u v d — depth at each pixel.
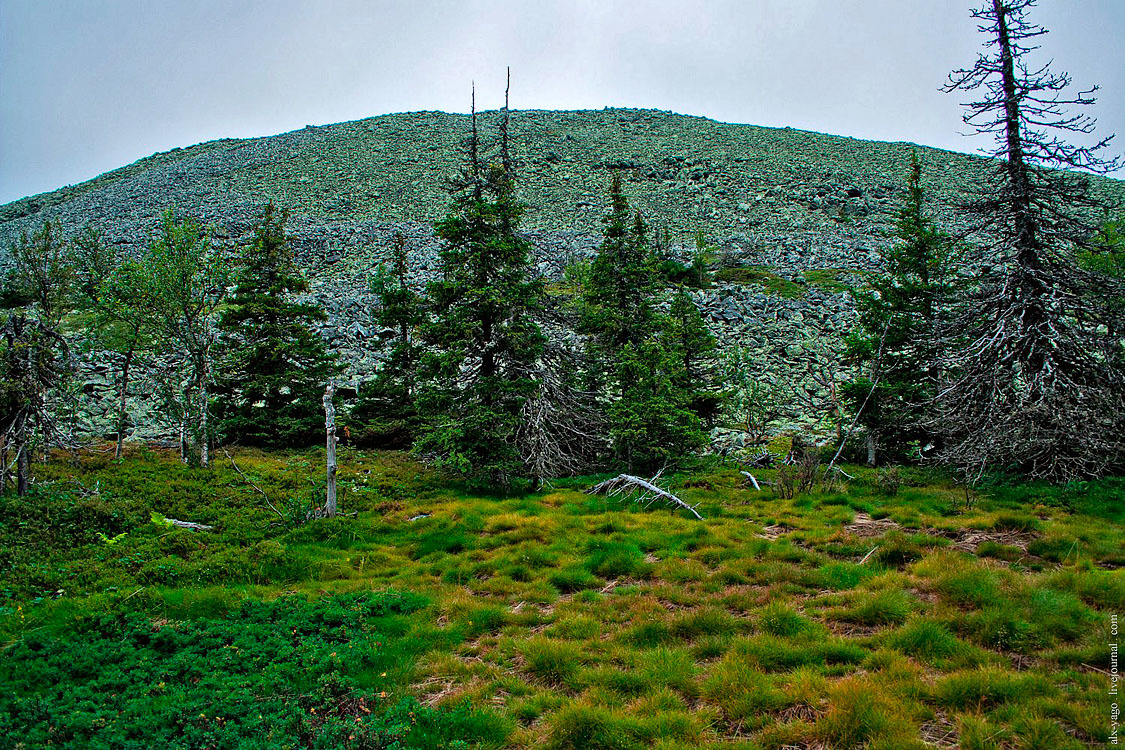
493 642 9.59
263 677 8.30
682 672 8.13
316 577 12.68
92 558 13.12
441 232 19.98
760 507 16.42
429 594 11.40
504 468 19.22
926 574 10.62
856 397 21.53
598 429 22.23
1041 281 16.58
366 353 38.38
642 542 13.82
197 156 132.12
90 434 27.11
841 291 53.09
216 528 15.62
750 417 28.17
